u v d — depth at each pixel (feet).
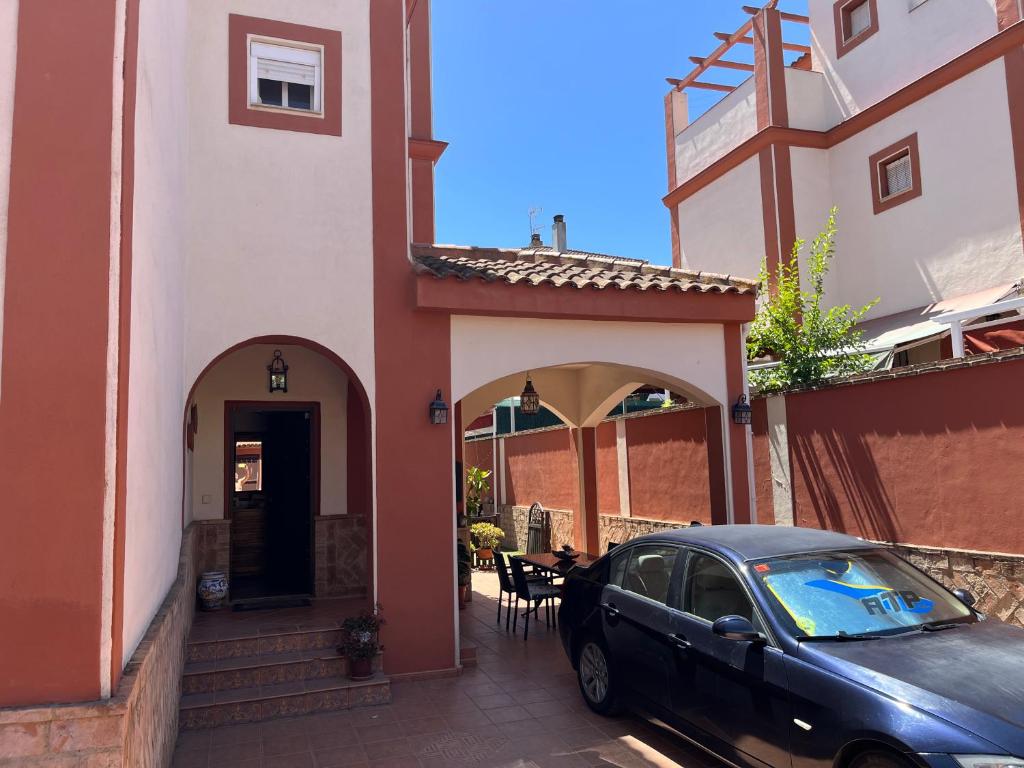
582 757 18.13
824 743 12.89
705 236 57.52
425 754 18.56
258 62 25.80
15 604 10.62
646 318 28.43
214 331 24.03
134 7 12.51
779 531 18.88
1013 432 24.09
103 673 10.82
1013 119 39.06
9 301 11.05
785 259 49.47
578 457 45.19
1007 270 39.29
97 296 11.34
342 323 25.38
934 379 26.99
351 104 26.48
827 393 31.86
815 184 50.78
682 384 30.09
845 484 30.83
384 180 26.48
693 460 41.04
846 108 50.31
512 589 32.42
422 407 25.85
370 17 27.12
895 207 45.98
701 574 17.49
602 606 20.58
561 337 27.94
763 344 35.76
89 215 11.44
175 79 20.34
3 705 10.42
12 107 11.37
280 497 37.35
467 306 25.90
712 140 57.21
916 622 15.14
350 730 20.26
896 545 28.30
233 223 24.63
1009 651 13.64
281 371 31.32
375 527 24.84
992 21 40.42
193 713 20.54
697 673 16.30
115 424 11.26
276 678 22.66
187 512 27.86
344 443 33.01
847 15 50.42
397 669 24.56
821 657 13.62
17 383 10.93
